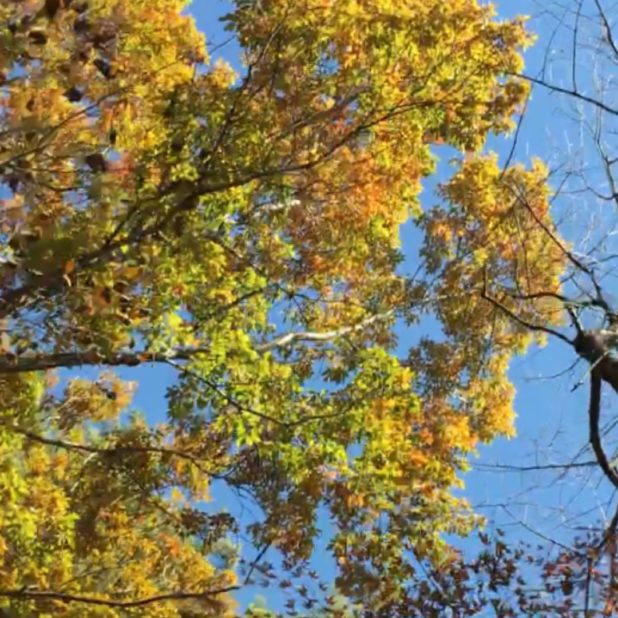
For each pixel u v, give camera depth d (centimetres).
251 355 882
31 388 817
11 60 637
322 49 939
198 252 816
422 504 944
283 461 907
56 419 1036
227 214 891
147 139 842
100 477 1014
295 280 1125
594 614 608
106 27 675
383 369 969
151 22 879
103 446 1027
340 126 972
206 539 995
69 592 862
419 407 1025
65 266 653
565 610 611
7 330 691
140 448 866
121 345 784
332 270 1152
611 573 614
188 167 802
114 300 700
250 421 891
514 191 934
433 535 894
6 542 909
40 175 687
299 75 930
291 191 971
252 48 916
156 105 857
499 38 993
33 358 731
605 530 628
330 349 1091
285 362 1073
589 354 680
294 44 910
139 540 1063
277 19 916
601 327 711
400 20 944
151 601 745
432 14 958
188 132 840
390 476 934
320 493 954
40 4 627
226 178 809
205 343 917
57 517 938
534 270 952
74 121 738
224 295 923
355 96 887
